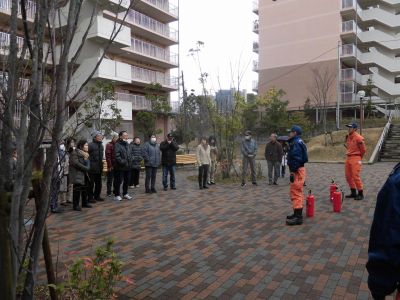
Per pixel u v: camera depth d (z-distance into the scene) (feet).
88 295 9.65
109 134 49.96
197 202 29.35
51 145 7.00
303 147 21.44
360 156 28.73
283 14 135.23
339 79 119.96
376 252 5.61
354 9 120.78
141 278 13.75
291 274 13.99
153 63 105.81
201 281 13.44
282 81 135.85
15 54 6.47
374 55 126.62
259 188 37.04
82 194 27.25
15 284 6.72
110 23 67.05
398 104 116.37
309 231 19.93
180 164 60.54
